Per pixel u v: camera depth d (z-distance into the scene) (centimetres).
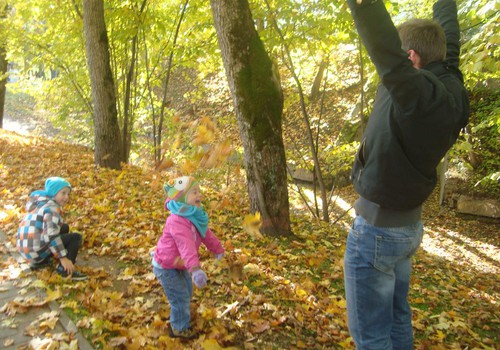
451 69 199
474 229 1083
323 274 496
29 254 396
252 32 544
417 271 642
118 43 1080
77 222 537
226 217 655
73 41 1100
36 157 980
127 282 407
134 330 315
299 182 1414
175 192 291
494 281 711
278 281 441
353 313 199
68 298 360
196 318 342
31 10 1088
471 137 1181
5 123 2219
